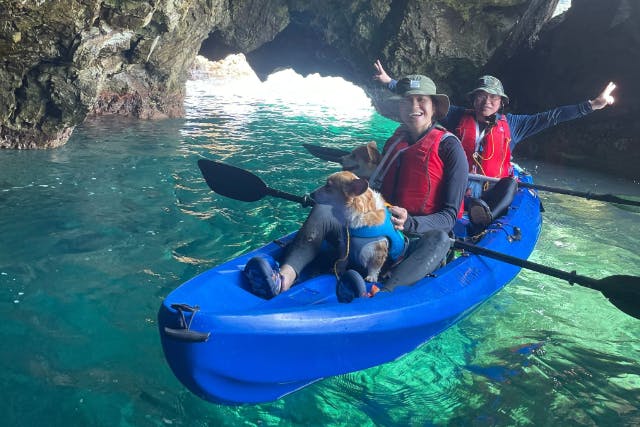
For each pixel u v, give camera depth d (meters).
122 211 4.88
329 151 5.08
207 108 10.95
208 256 4.17
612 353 3.36
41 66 6.29
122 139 7.54
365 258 3.04
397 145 3.68
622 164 8.50
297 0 11.23
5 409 2.51
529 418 2.74
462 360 3.20
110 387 2.72
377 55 11.13
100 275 3.75
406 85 3.56
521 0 10.00
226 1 11.05
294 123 10.05
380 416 2.73
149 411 2.60
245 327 2.53
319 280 3.12
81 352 2.96
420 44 10.49
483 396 2.90
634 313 3.06
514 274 4.13
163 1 6.95
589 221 5.78
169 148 7.23
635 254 4.91
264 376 2.66
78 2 5.88
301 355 2.70
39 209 4.76
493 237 4.13
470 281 3.55
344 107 12.56
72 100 6.50
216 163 3.91
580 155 8.98
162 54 8.83
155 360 2.96
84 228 4.46
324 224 3.01
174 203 5.18
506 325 3.61
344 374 3.00
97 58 6.57
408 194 3.56
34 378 2.73
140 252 4.13
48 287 3.54
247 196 3.87
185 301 2.65
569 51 9.62
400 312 2.97
